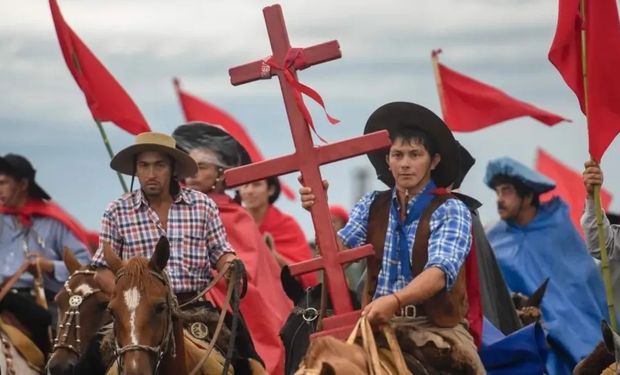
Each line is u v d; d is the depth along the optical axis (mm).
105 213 18656
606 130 18656
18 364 21734
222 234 18781
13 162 25125
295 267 17062
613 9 18719
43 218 25344
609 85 18688
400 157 17359
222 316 17703
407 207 17391
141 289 16375
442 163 17562
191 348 17516
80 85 22688
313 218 17125
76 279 19938
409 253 17250
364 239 17750
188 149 24078
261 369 18641
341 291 17000
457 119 26094
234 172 17156
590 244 19203
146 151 18547
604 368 19375
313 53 17312
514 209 27234
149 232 18531
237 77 17453
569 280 26703
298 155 17156
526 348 18359
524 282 26750
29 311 22281
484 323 19688
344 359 15469
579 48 19141
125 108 22828
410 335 16922
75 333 19578
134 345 16188
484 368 17641
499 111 25938
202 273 18641
